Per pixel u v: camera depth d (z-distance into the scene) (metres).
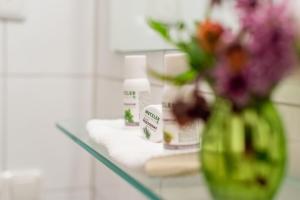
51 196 1.21
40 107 1.19
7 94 1.16
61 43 1.20
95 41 1.21
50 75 1.19
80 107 1.22
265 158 0.41
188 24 0.70
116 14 1.03
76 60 1.21
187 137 0.56
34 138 1.19
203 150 0.44
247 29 0.39
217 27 0.40
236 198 0.41
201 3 0.66
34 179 1.18
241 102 0.39
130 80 0.72
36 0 1.17
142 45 0.88
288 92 0.55
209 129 0.43
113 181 1.06
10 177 1.16
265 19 0.37
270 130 0.42
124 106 0.73
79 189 1.23
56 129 1.21
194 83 0.46
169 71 0.54
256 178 0.41
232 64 0.37
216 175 0.42
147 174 0.49
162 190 0.46
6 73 1.15
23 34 1.16
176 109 0.43
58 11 1.19
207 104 0.43
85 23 1.21
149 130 0.65
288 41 0.37
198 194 0.45
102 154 0.62
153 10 0.82
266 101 0.41
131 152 0.56
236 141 0.41
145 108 0.66
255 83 0.37
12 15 1.14
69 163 1.22
